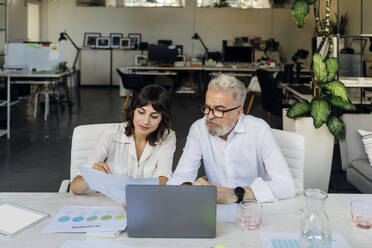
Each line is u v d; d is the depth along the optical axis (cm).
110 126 226
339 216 157
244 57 1111
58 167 455
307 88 613
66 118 754
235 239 136
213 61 1073
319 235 120
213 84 184
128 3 1255
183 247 130
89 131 227
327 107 346
